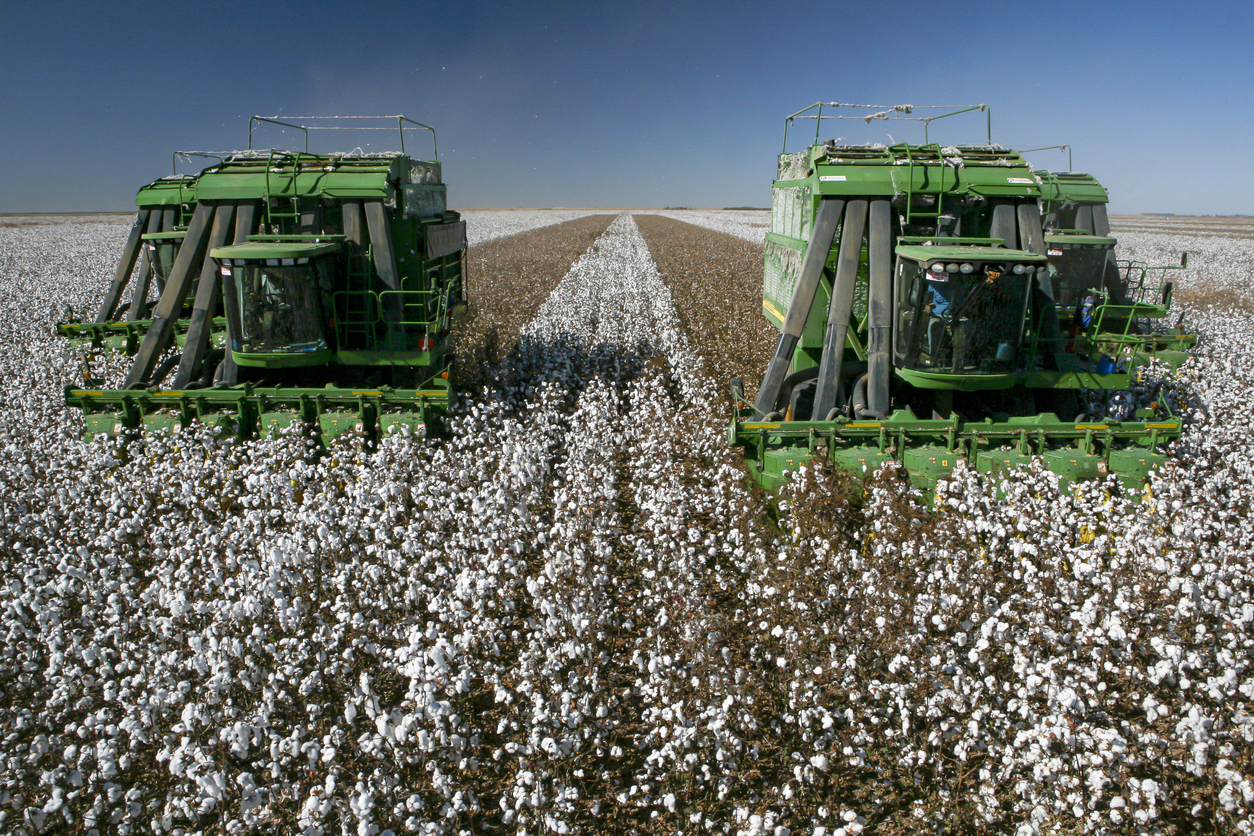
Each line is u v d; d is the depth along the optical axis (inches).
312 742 188.1
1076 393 412.8
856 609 243.8
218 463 351.3
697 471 384.8
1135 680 219.5
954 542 280.1
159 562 292.7
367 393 411.8
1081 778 190.7
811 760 182.4
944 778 199.3
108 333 650.8
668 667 222.2
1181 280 1238.9
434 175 565.6
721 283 1095.6
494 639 250.5
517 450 359.9
